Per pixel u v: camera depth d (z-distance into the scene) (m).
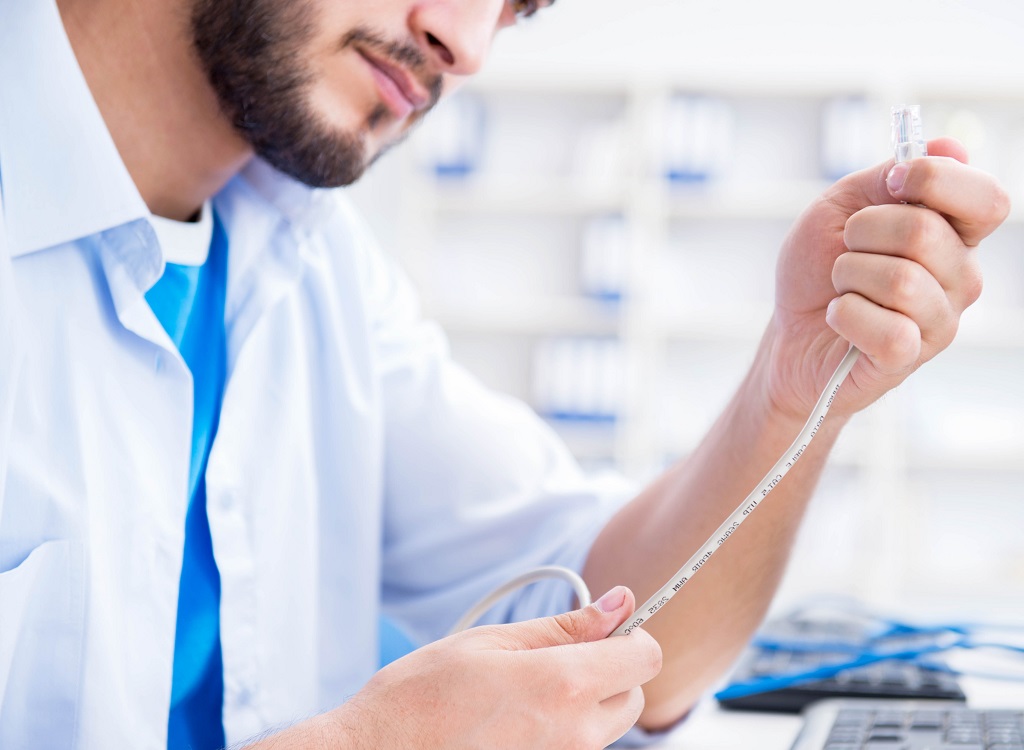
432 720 0.51
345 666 0.97
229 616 0.83
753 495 0.56
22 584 0.66
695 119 3.55
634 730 0.81
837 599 1.16
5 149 0.71
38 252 0.73
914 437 3.51
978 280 0.56
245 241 0.91
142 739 0.73
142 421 0.76
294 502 0.92
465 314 3.70
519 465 1.05
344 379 0.99
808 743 0.65
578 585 0.60
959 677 0.90
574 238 3.86
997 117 3.65
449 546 1.04
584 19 4.02
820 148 3.75
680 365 3.80
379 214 4.01
